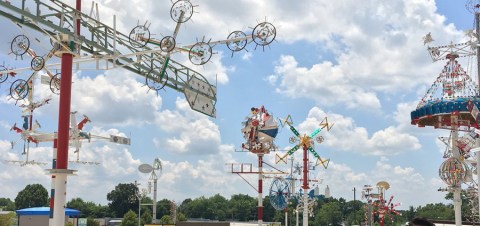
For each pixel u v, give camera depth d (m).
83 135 49.09
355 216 146.38
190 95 36.81
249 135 54.84
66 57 28.09
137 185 157.75
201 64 29.03
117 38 31.66
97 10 29.88
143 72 32.94
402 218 124.75
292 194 70.50
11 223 79.88
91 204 166.75
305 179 55.72
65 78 27.88
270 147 55.16
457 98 33.75
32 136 46.66
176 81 35.25
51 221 28.98
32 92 44.53
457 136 36.41
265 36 27.83
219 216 176.75
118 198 156.75
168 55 29.98
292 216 147.75
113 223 127.62
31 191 156.88
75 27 28.14
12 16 26.89
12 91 32.25
